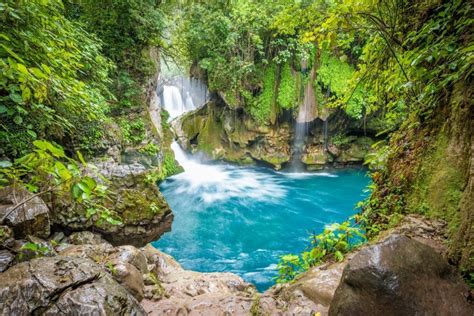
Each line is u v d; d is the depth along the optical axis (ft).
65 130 17.08
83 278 7.39
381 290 5.63
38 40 10.19
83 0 28.40
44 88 8.84
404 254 6.02
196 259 25.29
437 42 9.25
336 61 41.83
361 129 47.34
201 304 9.92
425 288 5.67
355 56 40.01
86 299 6.80
